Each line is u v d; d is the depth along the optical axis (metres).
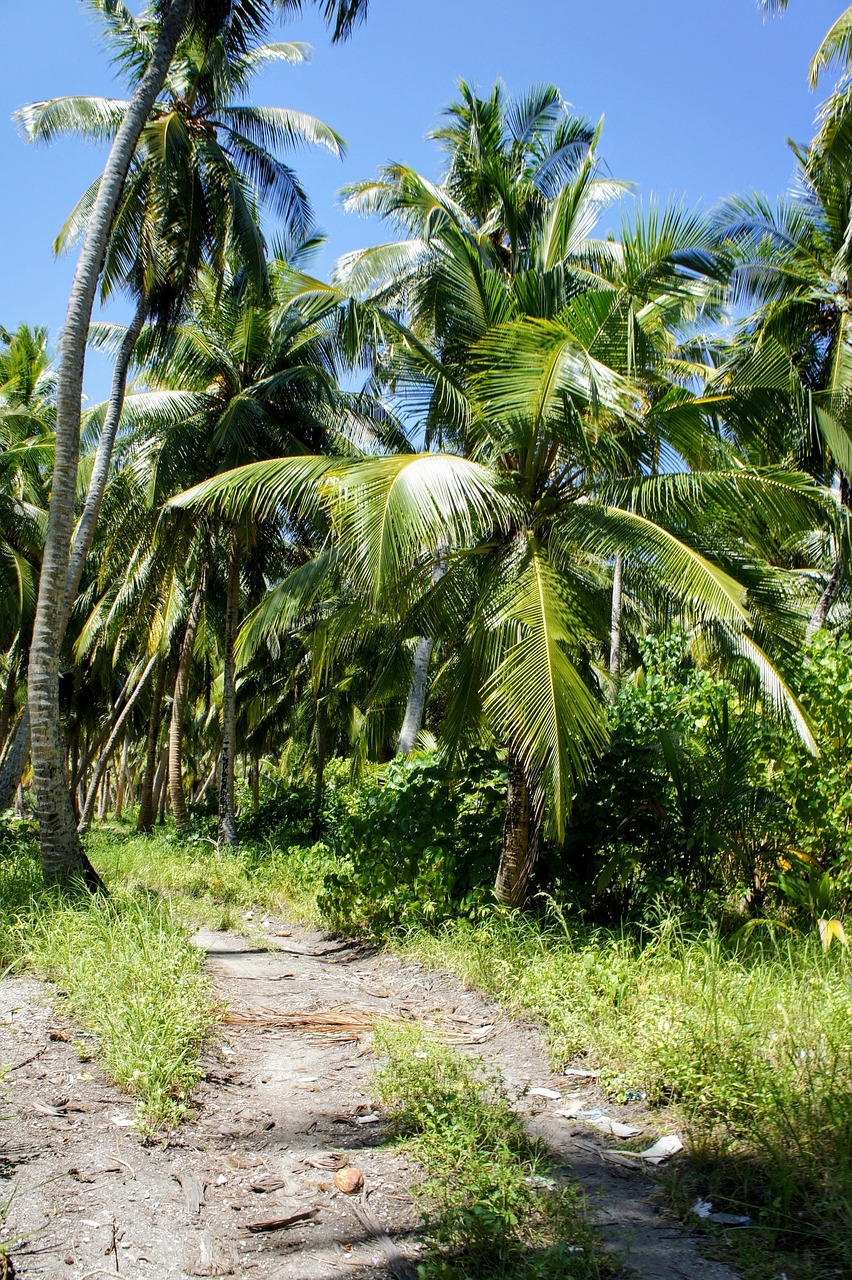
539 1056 5.00
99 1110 3.90
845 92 12.11
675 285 7.33
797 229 13.06
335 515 6.62
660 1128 3.96
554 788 6.20
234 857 13.21
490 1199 3.12
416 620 8.41
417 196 9.23
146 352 14.80
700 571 6.38
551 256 8.36
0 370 19.94
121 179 9.18
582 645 7.53
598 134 8.18
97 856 13.66
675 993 5.21
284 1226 3.14
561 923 6.90
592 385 6.14
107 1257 2.85
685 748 7.80
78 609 21.17
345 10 9.45
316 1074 4.75
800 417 7.60
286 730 26.09
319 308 9.38
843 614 14.59
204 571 17.64
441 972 6.92
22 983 5.54
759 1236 3.00
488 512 7.07
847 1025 4.42
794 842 7.75
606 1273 2.80
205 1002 5.34
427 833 8.51
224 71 11.55
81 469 17.52
